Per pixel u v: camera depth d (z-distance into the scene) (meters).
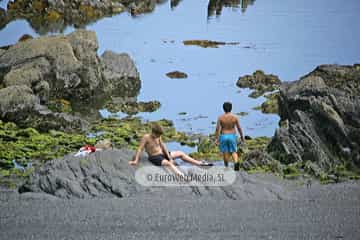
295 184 61.97
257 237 46.94
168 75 106.44
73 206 54.22
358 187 60.88
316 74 83.81
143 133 78.00
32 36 129.00
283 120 79.81
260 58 115.69
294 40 128.38
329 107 70.44
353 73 83.25
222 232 47.94
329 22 144.12
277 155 69.31
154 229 48.59
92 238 46.81
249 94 96.06
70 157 60.50
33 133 76.19
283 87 81.06
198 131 79.75
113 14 155.25
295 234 47.66
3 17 146.88
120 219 50.84
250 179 60.28
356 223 50.19
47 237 47.06
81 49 101.12
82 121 81.31
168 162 59.25
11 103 81.44
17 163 67.81
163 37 131.25
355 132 68.62
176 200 55.88
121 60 104.75
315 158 67.62
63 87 96.12
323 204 55.16
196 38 129.88
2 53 102.94
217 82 102.50
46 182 58.22
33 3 153.12
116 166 59.16
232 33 134.62
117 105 91.88
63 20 146.62
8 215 51.94
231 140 65.31
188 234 47.50
